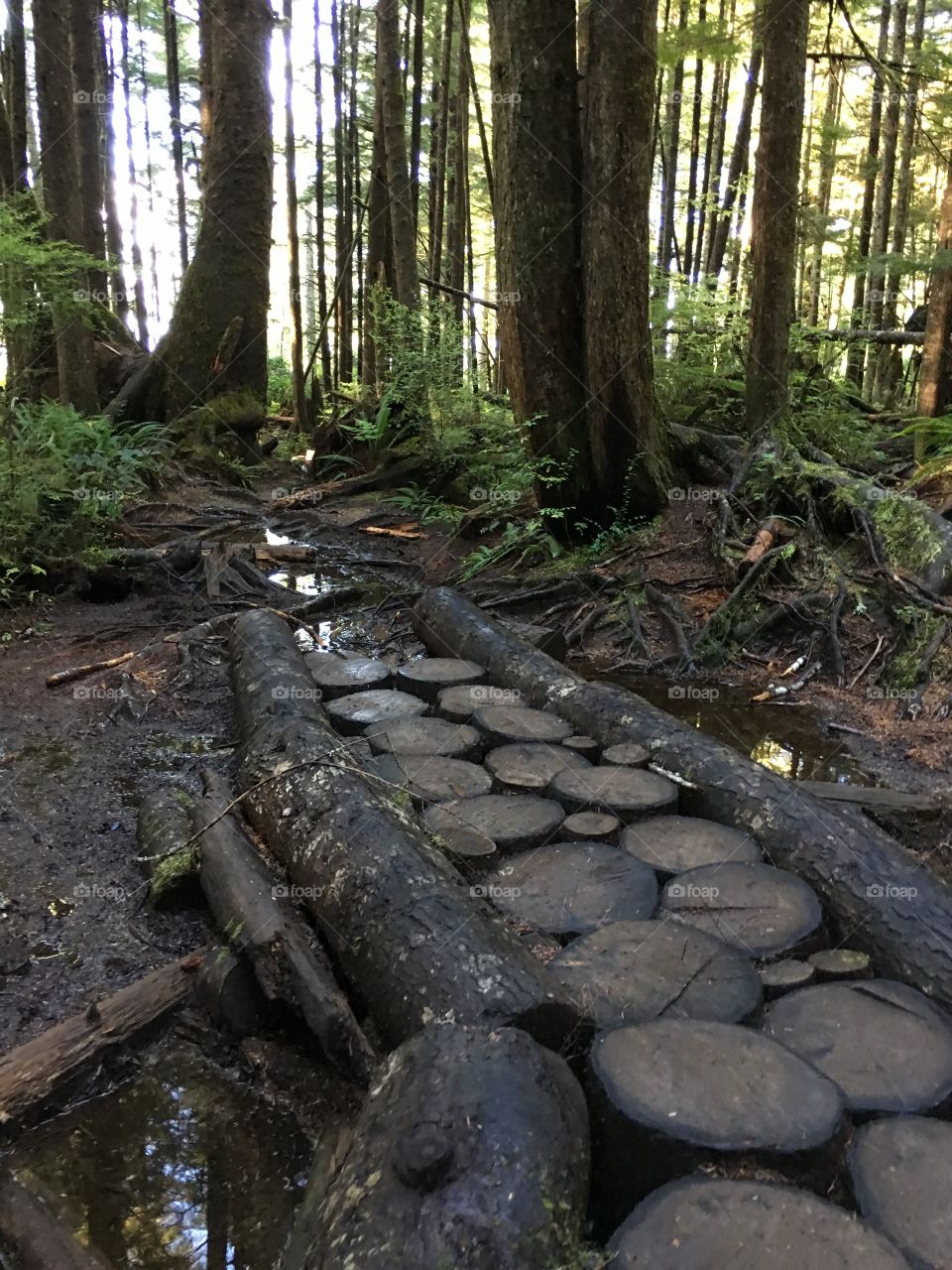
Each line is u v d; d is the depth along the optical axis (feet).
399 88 39.86
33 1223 6.56
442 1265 5.04
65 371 28.91
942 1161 6.24
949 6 53.72
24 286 22.99
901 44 48.03
